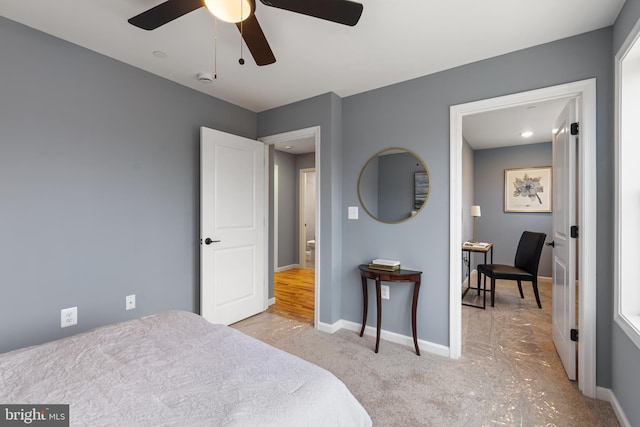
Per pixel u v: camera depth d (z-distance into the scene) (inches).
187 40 80.0
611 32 71.6
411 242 101.8
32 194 74.5
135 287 94.4
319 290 115.9
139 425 30.0
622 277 64.5
